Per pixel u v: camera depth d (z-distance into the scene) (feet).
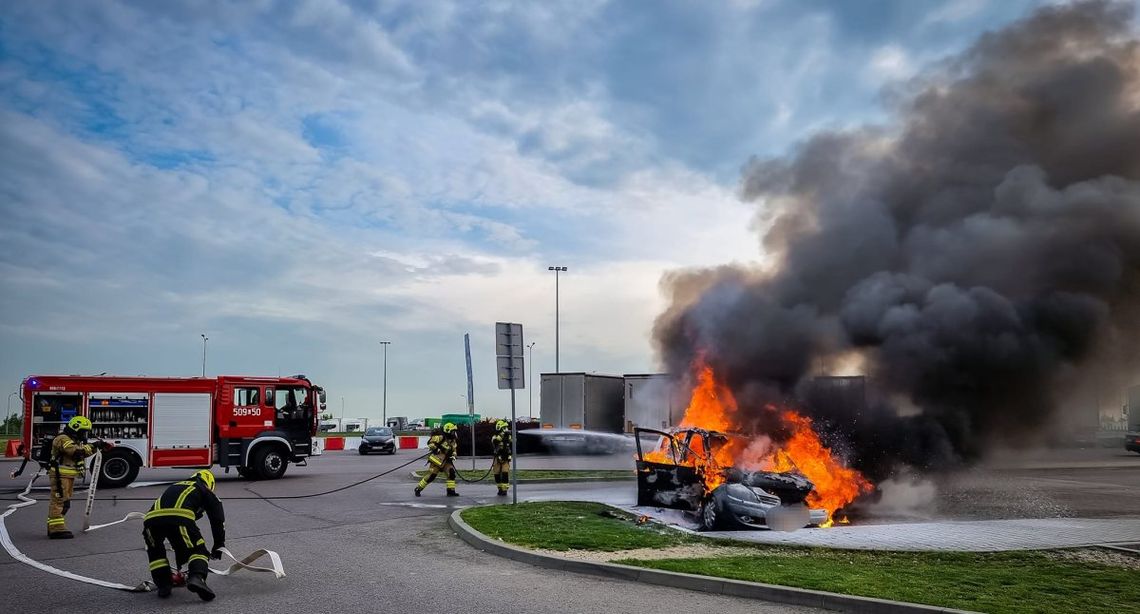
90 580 25.00
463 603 21.98
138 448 60.44
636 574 25.55
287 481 63.87
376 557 29.53
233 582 24.77
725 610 21.47
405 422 254.06
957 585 23.94
